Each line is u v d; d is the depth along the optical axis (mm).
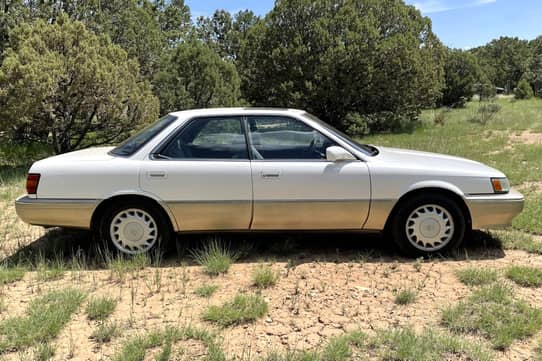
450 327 3162
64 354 2898
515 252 4664
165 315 3402
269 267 4293
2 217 6145
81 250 4762
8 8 15688
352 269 4246
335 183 4352
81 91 11273
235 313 3338
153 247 4473
